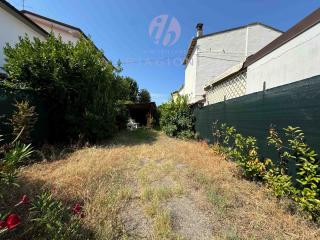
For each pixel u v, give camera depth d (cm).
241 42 1403
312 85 271
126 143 802
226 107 608
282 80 452
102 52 827
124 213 263
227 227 237
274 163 354
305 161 265
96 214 245
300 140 289
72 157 510
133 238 215
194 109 1078
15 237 184
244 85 674
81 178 351
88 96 756
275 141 337
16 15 788
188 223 244
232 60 1397
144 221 247
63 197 276
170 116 1122
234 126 546
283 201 286
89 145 691
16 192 277
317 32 355
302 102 290
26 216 220
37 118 564
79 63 678
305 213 254
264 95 395
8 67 620
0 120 471
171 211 270
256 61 571
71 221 205
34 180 335
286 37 432
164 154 611
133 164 486
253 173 379
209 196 311
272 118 365
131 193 320
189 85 1758
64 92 668
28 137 495
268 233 225
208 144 766
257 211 270
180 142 872
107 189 319
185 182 376
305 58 382
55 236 177
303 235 221
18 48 629
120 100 1130
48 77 625
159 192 320
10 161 199
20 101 540
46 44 654
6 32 760
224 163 497
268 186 329
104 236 206
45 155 518
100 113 779
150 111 1842
